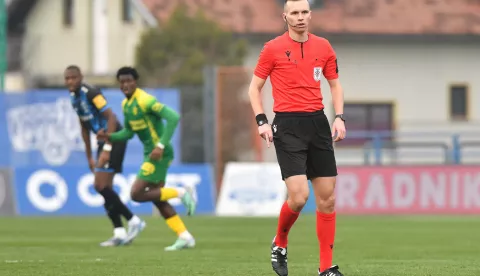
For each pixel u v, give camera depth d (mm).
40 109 70062
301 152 24172
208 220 60281
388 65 107062
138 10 107750
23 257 33219
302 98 24219
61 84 106125
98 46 108938
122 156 38438
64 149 69750
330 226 24734
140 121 35781
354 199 71000
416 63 107750
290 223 24734
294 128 24141
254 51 106438
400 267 29578
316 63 24344
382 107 106875
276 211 68000
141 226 39250
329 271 24688
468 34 107500
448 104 108000
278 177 68438
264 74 24484
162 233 47594
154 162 35906
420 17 108188
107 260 31781
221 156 72312
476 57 108938
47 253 35125
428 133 81750
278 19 107062
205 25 95000
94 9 108812
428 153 90250
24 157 70062
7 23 112000
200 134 74188
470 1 110500
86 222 57906
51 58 108500
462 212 71125
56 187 67688
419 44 108000
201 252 35469
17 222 58062
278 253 25250
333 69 24750
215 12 107438
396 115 106812
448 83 108312
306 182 24078
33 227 53094
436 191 71062
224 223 56844
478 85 108812
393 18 107688
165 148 36000
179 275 26859
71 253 35031
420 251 36688
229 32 95500
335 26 106312
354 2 108812
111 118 37969
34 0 109375
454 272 27875
